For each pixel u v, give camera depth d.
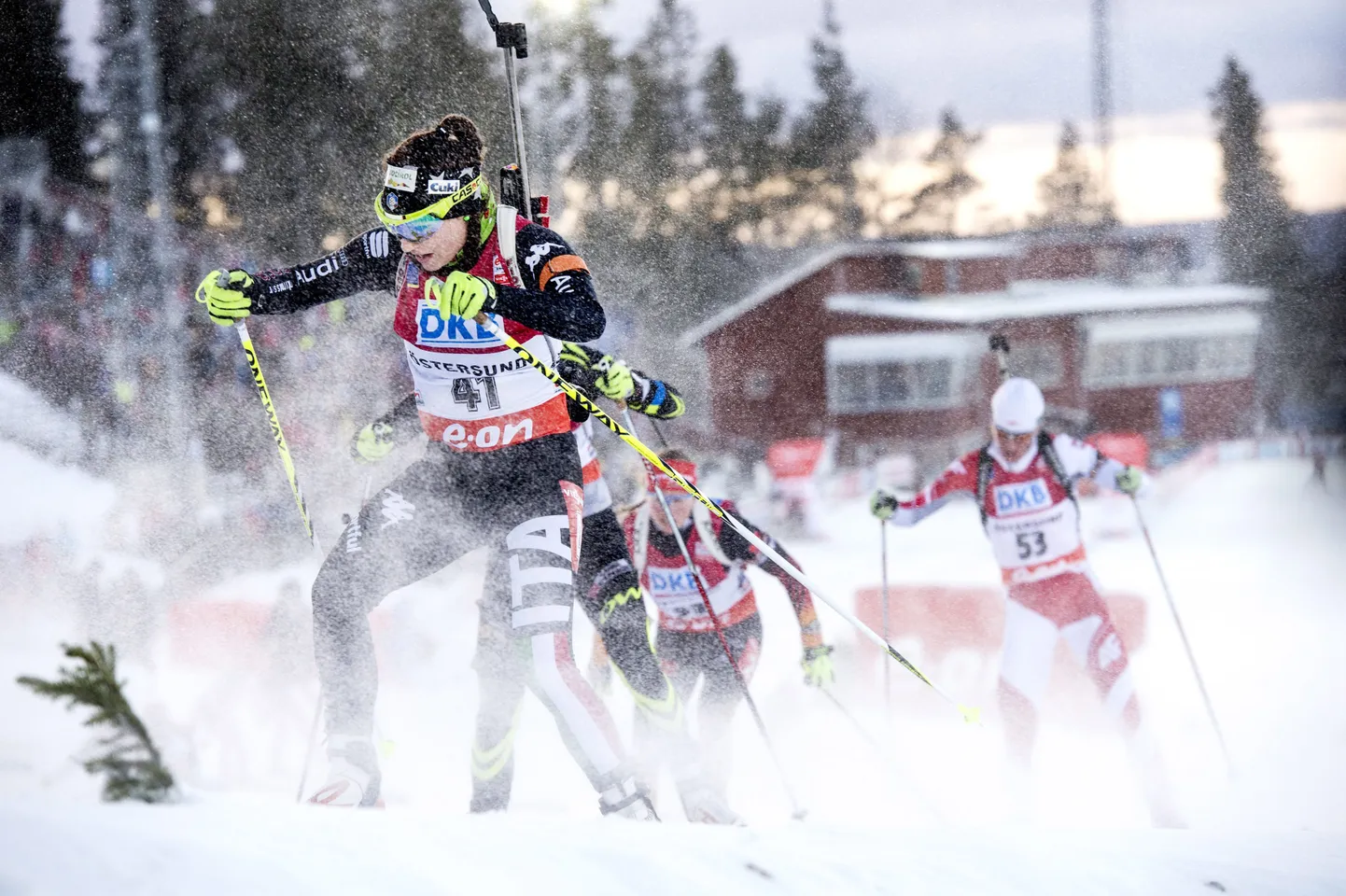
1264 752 21.77
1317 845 11.17
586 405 11.84
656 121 69.44
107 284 40.91
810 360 67.62
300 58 44.97
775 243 77.38
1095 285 77.88
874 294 70.81
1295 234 85.31
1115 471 19.73
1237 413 73.56
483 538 12.14
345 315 33.84
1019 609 18.98
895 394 67.56
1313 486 55.84
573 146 64.38
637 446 12.26
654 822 9.21
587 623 26.62
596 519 13.39
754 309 67.00
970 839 9.57
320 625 11.38
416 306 11.76
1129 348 72.31
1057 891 8.75
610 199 65.56
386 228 12.02
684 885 7.87
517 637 11.63
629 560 13.54
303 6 44.94
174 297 40.97
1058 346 71.50
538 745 19.81
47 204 43.19
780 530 52.03
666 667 18.08
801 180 81.44
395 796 18.11
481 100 46.12
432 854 7.67
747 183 78.44
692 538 17.69
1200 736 22.73
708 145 75.62
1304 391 80.12
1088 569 19.03
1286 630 31.91
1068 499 18.92
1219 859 10.01
